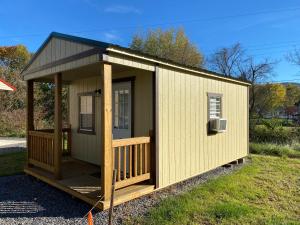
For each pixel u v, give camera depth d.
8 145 10.86
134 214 3.74
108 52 3.77
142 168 4.58
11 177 5.84
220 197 4.53
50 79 6.56
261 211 3.92
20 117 15.69
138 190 4.30
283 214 3.86
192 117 5.66
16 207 4.03
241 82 7.80
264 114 23.75
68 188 4.40
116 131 5.82
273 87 23.69
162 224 3.40
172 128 5.04
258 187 5.19
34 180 5.58
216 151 6.57
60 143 4.91
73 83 7.40
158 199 4.41
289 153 9.52
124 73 5.61
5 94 15.75
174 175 5.07
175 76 5.14
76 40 4.32
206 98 6.20
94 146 6.55
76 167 6.07
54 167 5.02
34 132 5.78
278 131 12.37
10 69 17.55
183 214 3.71
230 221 3.53
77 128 7.23
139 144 4.49
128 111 5.55
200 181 5.66
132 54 4.02
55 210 3.90
